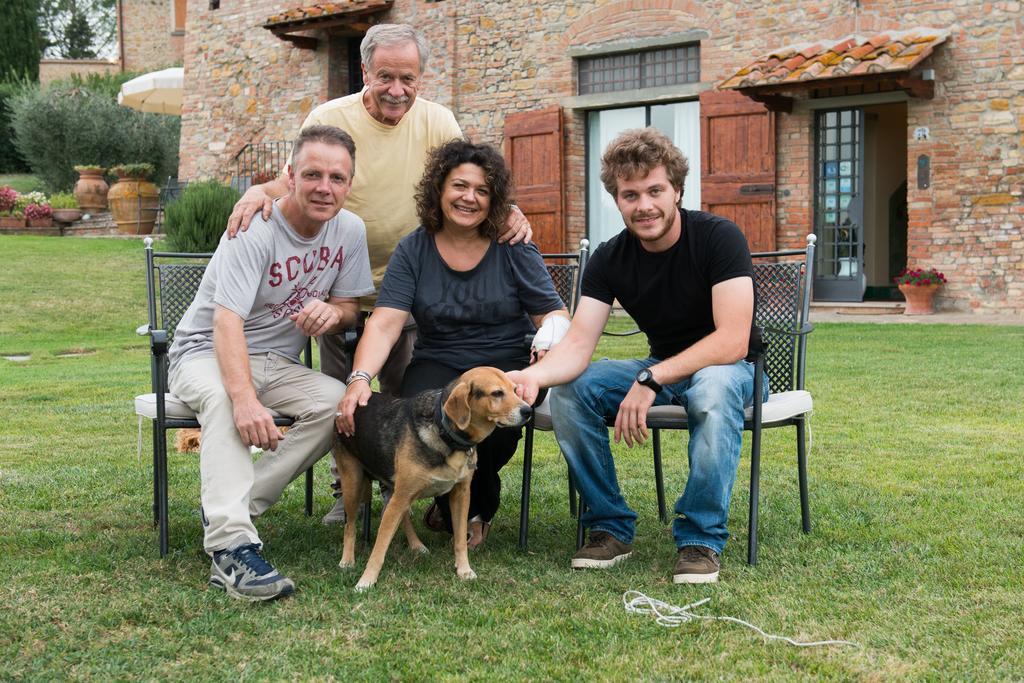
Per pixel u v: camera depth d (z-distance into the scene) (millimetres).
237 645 2500
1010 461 4398
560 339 3332
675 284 3244
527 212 14070
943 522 3492
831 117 12102
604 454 3227
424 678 2307
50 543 3367
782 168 12281
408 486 2969
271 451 3262
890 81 10664
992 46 10844
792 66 11055
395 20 15000
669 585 2939
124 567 3090
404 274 3445
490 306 3449
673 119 13297
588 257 3969
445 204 3336
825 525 3504
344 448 3246
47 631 2551
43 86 26625
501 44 14188
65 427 5641
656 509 3879
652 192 3107
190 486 4219
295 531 3605
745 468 4438
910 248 11539
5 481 4266
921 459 4492
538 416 3352
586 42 13508
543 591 2906
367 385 3230
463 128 14648
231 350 3105
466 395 2877
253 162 16516
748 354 3209
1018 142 10789
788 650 2422
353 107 3797
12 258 13945
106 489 4145
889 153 14094
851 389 6371
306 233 3318
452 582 3000
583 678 2293
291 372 3326
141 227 17750
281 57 16109
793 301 3719
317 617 2689
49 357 9125
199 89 17109
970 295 11227
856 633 2512
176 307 3836
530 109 14047
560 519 3773
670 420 3146
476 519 3455
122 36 28953
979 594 2756
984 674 2260
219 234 14039
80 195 19219
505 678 2295
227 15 16625
